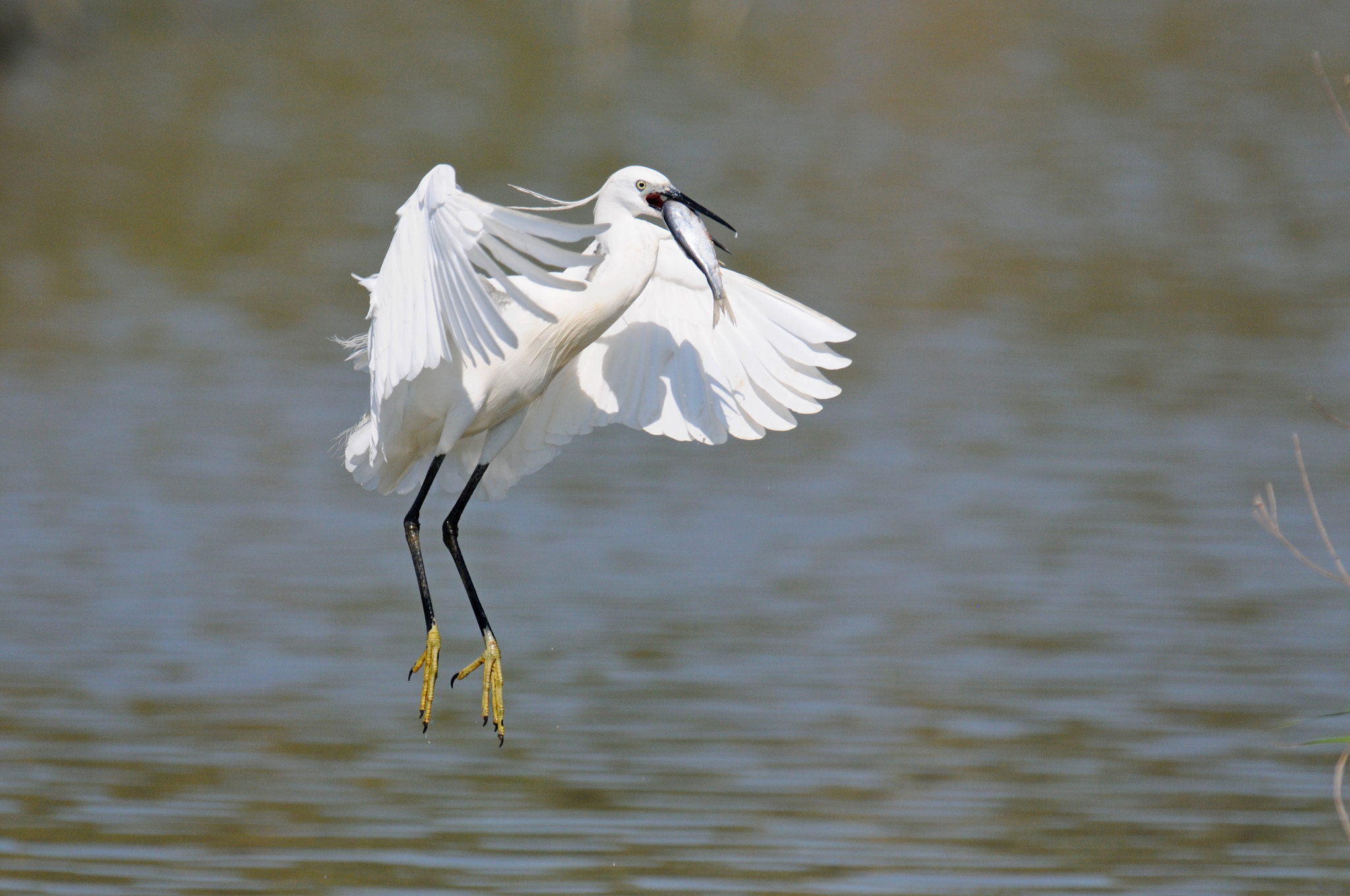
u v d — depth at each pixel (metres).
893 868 8.98
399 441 7.89
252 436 16.91
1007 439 17.00
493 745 10.47
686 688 11.31
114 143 31.23
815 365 7.68
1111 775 10.12
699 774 10.05
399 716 10.91
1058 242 25.30
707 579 13.38
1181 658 11.81
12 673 11.38
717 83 37.47
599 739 10.52
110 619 12.34
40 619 12.30
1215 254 24.78
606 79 37.59
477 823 9.42
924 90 36.91
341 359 19.67
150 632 12.15
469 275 6.62
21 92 35.41
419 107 34.59
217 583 13.14
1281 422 17.59
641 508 15.17
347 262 24.05
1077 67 39.34
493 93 36.06
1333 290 22.94
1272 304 22.27
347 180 28.80
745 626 12.40
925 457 16.55
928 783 9.98
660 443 17.17
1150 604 12.83
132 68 37.97
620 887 8.73
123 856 8.98
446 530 7.89
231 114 33.88
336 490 15.48
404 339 6.89
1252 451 16.67
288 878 8.78
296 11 45.56
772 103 35.34
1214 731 10.70
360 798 9.72
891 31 44.09
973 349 20.14
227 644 11.98
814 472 16.16
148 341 20.19
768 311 7.74
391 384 6.93
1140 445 16.83
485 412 7.71
